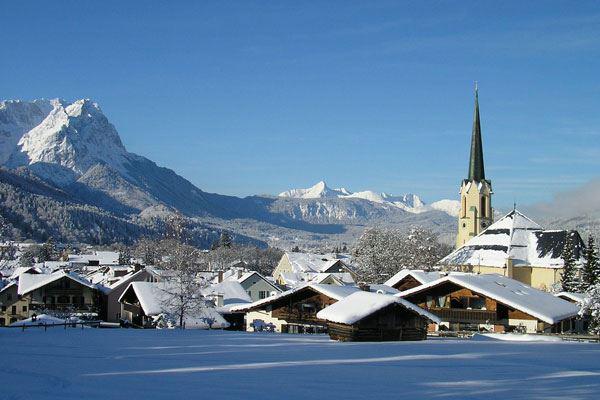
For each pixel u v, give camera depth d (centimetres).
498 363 3378
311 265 17675
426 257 12600
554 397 2350
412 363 3347
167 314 7656
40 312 10612
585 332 7038
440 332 6203
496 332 6247
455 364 3312
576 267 10425
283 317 7306
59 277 11344
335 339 5428
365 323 5334
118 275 14912
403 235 14062
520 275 11500
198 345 4434
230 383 2627
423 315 5484
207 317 7788
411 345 4531
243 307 7562
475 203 14162
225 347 4281
